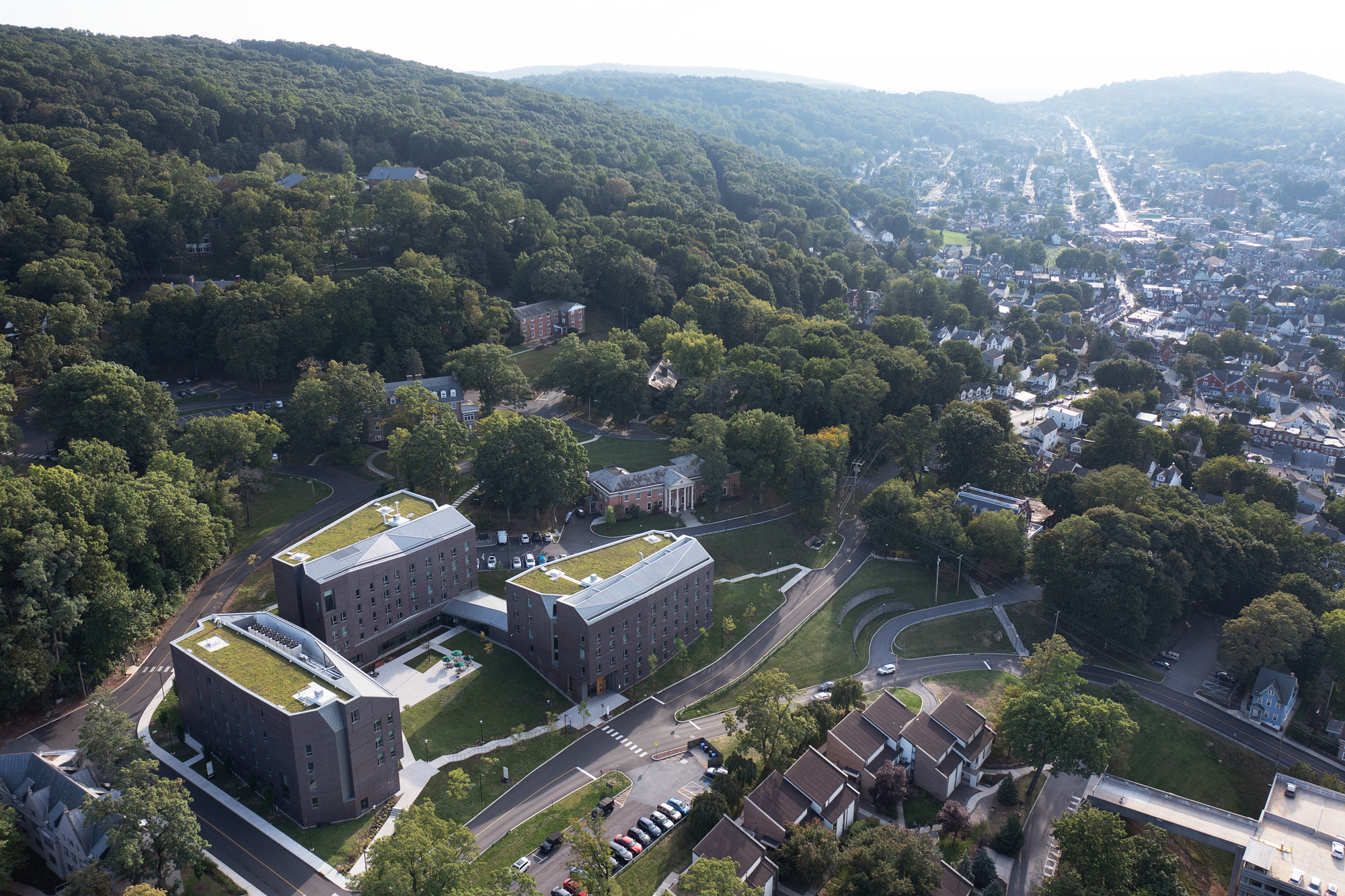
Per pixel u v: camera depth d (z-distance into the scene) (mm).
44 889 106500
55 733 127250
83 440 172750
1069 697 138500
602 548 169000
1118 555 179250
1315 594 185750
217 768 124812
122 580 141125
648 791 129750
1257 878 116250
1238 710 166625
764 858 112688
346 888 106688
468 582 171625
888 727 143625
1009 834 126188
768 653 170000
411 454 190125
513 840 118312
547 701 149750
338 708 115812
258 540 181750
